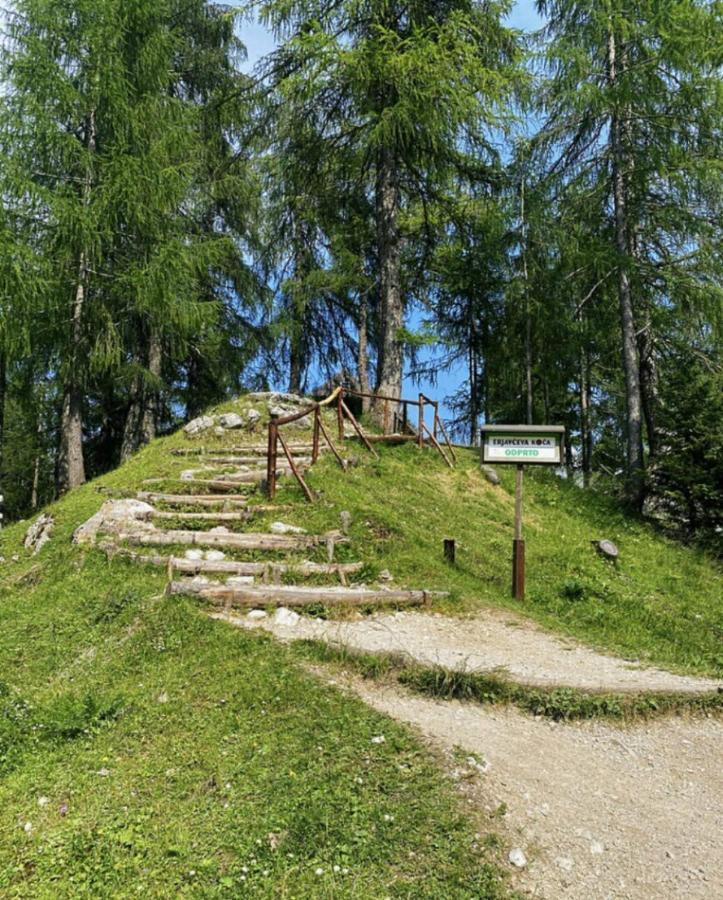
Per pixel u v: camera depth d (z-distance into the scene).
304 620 6.21
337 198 16.25
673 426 12.09
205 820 3.54
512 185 15.67
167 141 13.75
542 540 10.38
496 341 18.23
